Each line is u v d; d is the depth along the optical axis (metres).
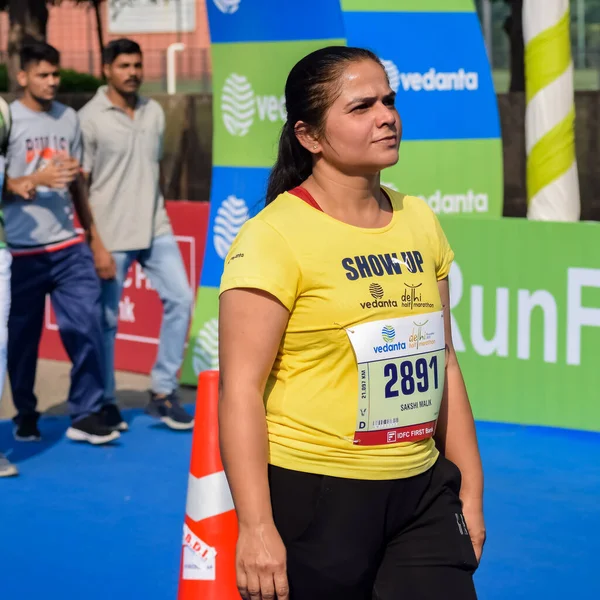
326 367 2.98
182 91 24.95
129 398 8.80
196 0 30.95
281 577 2.88
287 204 3.05
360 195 3.07
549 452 7.09
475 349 7.71
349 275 2.96
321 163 3.08
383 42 8.70
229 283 2.95
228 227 8.71
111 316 7.64
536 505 6.18
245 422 2.90
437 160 8.98
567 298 7.32
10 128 6.14
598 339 7.25
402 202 3.23
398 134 3.05
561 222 7.27
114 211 7.53
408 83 8.81
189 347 9.05
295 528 3.00
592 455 7.01
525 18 9.20
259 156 8.45
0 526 6.00
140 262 7.82
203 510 3.71
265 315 2.92
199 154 18.16
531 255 7.42
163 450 7.39
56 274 7.18
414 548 3.10
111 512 6.20
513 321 7.55
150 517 6.11
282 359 3.01
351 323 2.95
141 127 7.60
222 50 8.56
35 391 9.09
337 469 2.98
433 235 3.23
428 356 3.07
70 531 5.91
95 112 7.48
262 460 2.91
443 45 8.94
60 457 7.25
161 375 7.83
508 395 7.63
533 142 9.31
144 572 5.33
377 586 3.10
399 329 3.01
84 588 5.15
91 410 7.42
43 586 5.18
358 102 2.97
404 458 3.04
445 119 8.98
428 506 3.13
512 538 5.68
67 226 7.18
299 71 3.07
